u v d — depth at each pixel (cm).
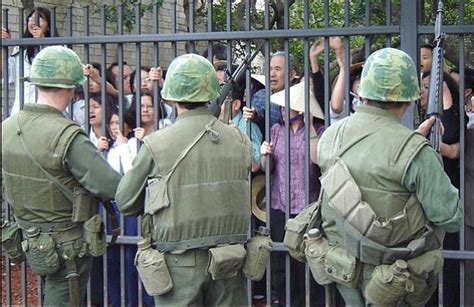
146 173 356
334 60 573
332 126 354
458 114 456
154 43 455
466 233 459
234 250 353
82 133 387
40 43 474
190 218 349
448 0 688
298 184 471
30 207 390
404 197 326
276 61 510
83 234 393
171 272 354
